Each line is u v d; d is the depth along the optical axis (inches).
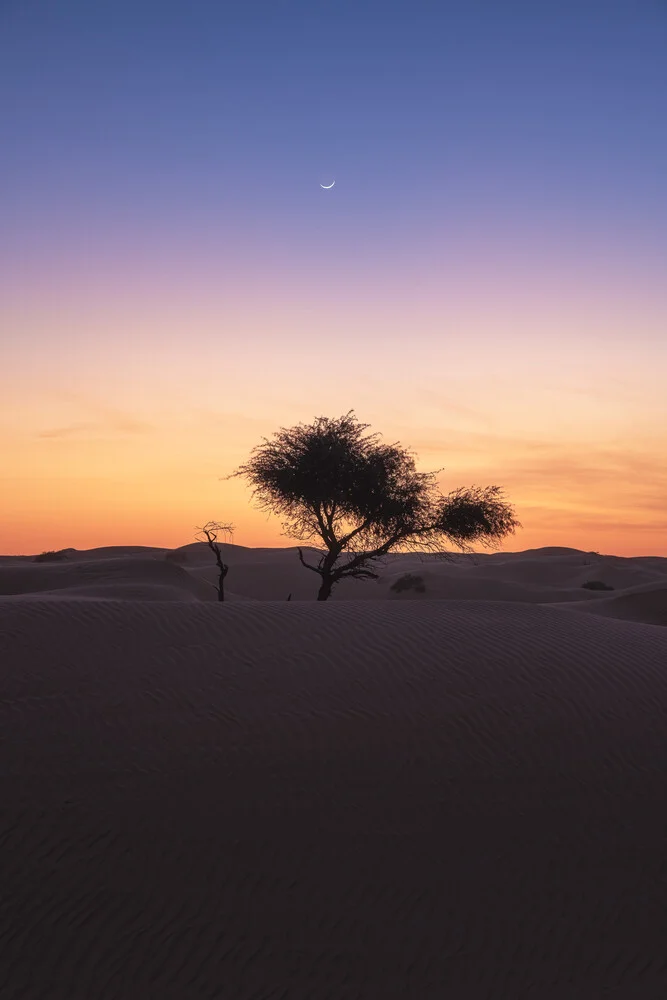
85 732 349.1
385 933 285.0
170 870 296.5
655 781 348.2
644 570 3506.4
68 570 1941.4
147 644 424.5
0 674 384.5
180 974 269.7
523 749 358.6
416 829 317.4
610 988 276.4
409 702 382.6
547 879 305.7
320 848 307.4
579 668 428.8
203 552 3937.0
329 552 1342.3
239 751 344.2
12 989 263.7
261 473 1300.4
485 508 1316.4
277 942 280.1
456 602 577.3
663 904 301.7
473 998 270.5
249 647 428.5
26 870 293.9
